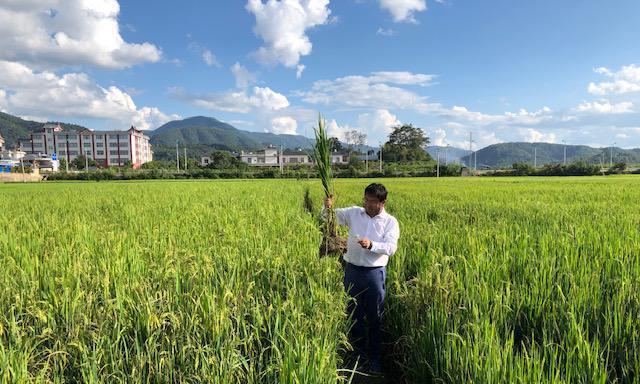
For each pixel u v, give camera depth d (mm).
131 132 137000
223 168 92938
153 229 7168
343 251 4434
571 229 6555
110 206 13484
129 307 3592
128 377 2850
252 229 7270
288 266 4828
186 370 2924
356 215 4367
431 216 11102
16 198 17469
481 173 80375
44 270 4527
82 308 3430
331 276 4598
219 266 4848
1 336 3230
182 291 4059
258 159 129500
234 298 3535
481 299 3953
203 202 14188
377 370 4199
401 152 122062
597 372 2816
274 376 2891
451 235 6613
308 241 6246
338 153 135000
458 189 23266
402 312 4508
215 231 7445
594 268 4863
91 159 131125
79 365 2871
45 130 135375
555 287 4363
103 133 136250
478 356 3012
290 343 2955
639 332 3398
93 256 5145
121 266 4566
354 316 4441
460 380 3012
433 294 3986
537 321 3893
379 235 4230
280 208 11211
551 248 5832
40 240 6414
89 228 7434
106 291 3701
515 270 5086
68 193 21062
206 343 3121
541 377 2768
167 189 24016
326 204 4555
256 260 4887
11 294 3854
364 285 4297
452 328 3535
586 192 18594
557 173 71625
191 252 5113
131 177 68000
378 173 78500
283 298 4211
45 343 3283
